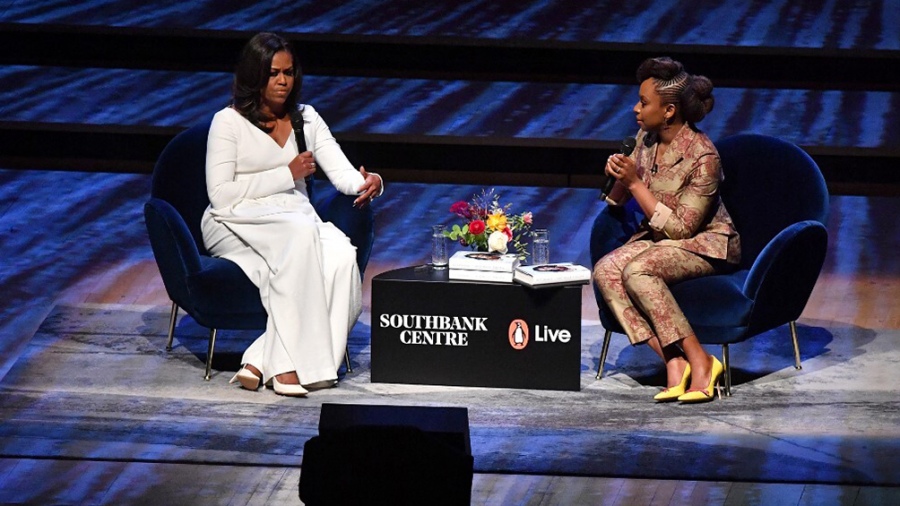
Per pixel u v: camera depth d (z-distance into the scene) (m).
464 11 21.33
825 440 10.30
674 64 11.29
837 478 9.57
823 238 11.20
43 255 15.13
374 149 17.89
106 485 9.42
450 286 11.43
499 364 11.52
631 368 12.12
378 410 7.84
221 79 19.77
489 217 11.80
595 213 16.72
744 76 19.61
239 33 19.83
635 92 19.45
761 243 12.02
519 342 11.45
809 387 11.55
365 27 20.22
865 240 15.80
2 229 15.90
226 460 9.85
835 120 18.28
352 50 19.94
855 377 11.80
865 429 10.55
